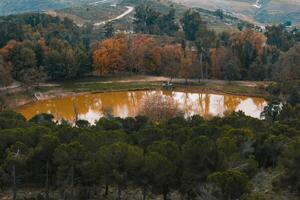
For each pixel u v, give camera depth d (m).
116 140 58.44
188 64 175.62
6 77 146.62
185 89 166.12
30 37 190.12
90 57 177.25
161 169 49.47
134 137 62.03
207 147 50.59
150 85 168.12
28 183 59.50
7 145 58.09
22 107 143.75
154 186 50.69
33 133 58.97
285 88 139.62
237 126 75.94
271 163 63.22
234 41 199.75
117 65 179.00
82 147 52.38
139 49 181.25
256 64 181.38
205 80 177.62
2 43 180.25
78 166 51.78
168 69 178.50
